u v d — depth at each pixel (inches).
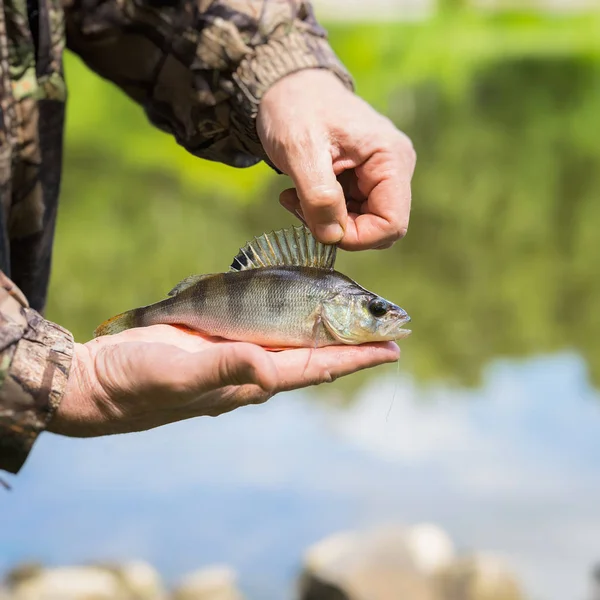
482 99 234.4
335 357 30.6
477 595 54.4
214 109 35.1
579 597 57.1
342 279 33.3
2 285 28.7
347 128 32.9
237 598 55.6
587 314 115.3
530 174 172.1
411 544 56.9
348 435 81.5
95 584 55.3
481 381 96.0
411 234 141.6
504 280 126.5
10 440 28.5
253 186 136.6
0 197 32.8
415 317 114.7
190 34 34.8
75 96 162.6
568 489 71.2
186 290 33.4
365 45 235.6
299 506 69.1
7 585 55.6
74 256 117.7
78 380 29.0
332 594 54.6
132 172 148.3
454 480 73.1
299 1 34.9
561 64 279.3
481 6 370.3
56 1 34.2
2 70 32.7
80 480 72.0
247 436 81.4
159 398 28.9
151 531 65.6
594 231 143.9
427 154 182.1
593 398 89.4
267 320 33.2
